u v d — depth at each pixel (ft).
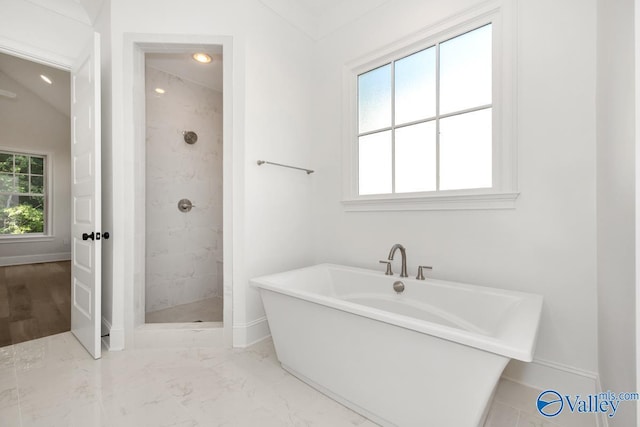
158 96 8.89
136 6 6.20
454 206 5.69
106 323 6.51
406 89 6.68
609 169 3.50
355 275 6.61
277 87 7.25
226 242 6.42
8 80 15.92
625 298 2.85
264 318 6.85
